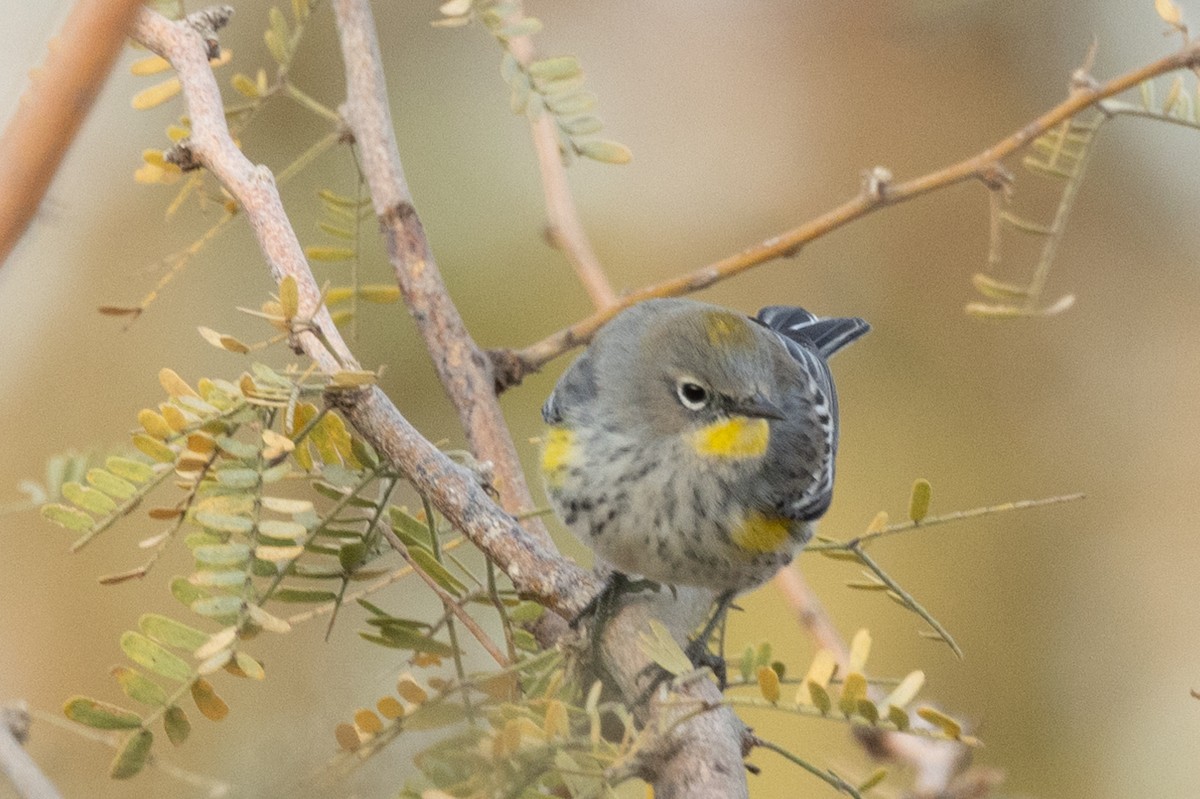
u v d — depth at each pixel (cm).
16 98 400
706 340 838
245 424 553
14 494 1101
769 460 834
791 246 831
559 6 1356
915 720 566
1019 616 1216
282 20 765
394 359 1127
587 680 599
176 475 554
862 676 504
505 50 736
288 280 529
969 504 1244
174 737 508
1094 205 1326
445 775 484
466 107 1220
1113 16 1339
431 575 603
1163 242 1320
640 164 1336
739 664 625
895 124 1346
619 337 867
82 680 1048
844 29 1374
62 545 1073
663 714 519
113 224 1158
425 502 593
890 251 1320
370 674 742
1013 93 1348
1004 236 1319
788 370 942
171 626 510
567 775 518
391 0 1216
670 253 1312
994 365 1298
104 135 1152
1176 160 1326
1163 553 1236
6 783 388
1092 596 1229
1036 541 1237
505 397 1170
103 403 1137
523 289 1201
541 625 648
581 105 738
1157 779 1159
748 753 542
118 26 339
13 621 1056
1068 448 1275
